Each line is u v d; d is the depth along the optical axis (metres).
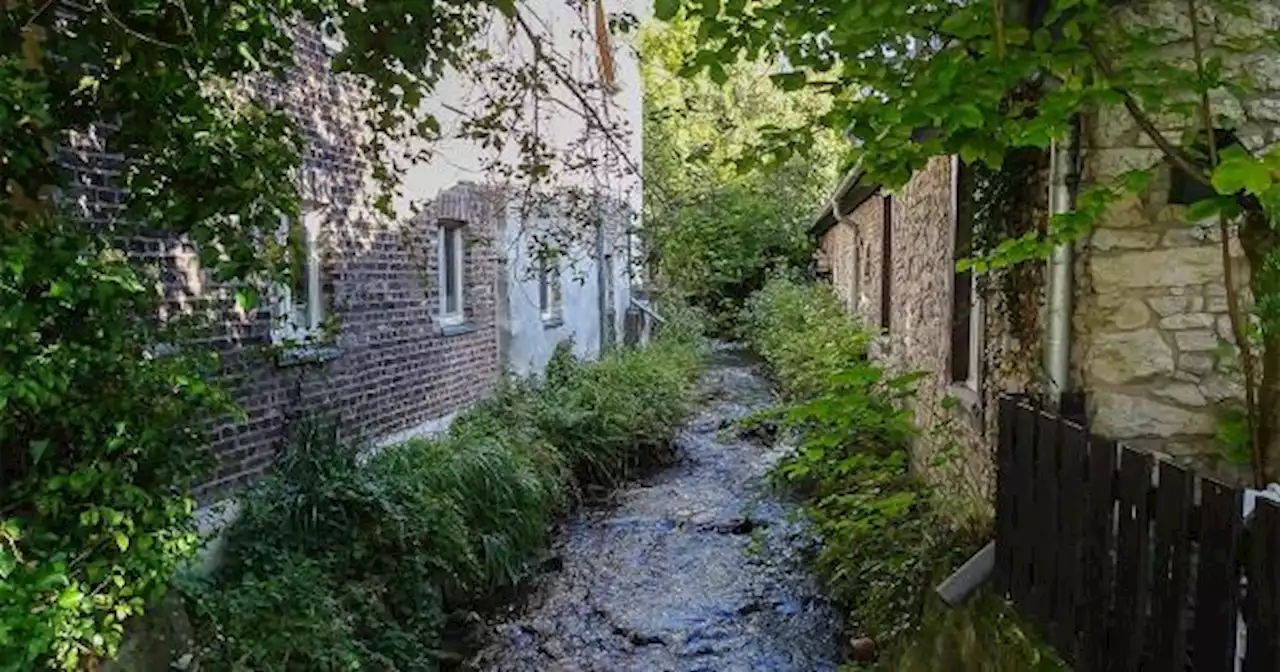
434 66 4.00
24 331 2.66
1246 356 3.36
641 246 11.50
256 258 3.60
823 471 6.71
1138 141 3.79
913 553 5.14
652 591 6.70
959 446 5.47
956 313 5.66
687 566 7.20
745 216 21.09
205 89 4.27
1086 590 3.06
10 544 2.77
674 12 3.41
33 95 2.71
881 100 3.31
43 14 3.10
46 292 2.73
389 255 7.33
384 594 5.23
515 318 9.91
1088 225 3.26
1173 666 2.58
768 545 7.52
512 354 9.76
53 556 2.83
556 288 11.92
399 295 7.49
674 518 8.45
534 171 5.50
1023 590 3.62
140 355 3.18
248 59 3.47
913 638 4.39
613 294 14.92
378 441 7.05
